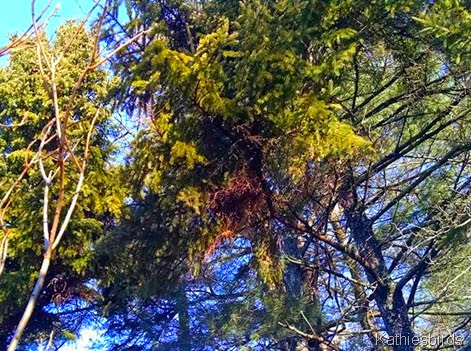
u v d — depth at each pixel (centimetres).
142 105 722
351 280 842
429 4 650
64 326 1251
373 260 857
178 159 663
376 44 738
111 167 1150
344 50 654
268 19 656
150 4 811
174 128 653
